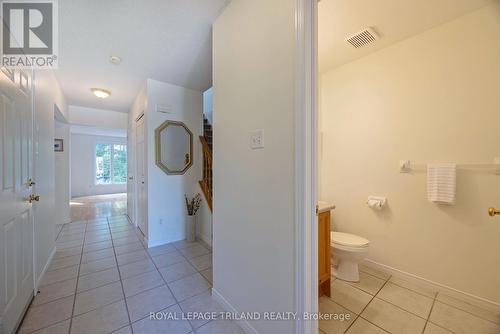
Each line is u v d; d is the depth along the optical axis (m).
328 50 2.12
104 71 2.52
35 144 1.82
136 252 2.62
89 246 2.80
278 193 1.14
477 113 1.60
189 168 3.13
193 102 3.16
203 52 2.12
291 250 1.07
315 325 1.06
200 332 1.37
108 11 1.53
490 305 1.55
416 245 1.91
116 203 6.03
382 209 2.13
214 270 1.71
